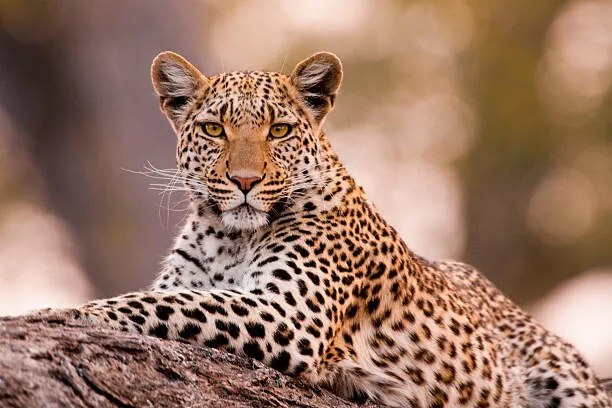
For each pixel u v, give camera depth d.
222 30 24.89
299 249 6.95
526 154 25.34
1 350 5.16
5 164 22.42
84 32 19.58
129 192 19.50
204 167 7.16
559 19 26.19
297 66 7.41
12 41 20.05
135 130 19.42
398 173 25.52
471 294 8.29
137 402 5.39
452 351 7.52
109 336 5.54
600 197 24.89
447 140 25.64
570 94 25.83
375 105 25.80
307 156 7.25
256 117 7.12
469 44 26.14
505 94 25.59
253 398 5.92
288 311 6.55
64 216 20.67
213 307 6.24
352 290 7.08
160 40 19.58
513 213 25.33
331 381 6.92
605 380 9.04
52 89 20.39
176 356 5.72
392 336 7.30
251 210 7.02
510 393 7.93
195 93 7.39
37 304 21.62
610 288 25.03
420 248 25.16
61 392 5.15
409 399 7.28
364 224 7.36
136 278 19.66
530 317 8.59
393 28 26.30
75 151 20.31
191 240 7.35
